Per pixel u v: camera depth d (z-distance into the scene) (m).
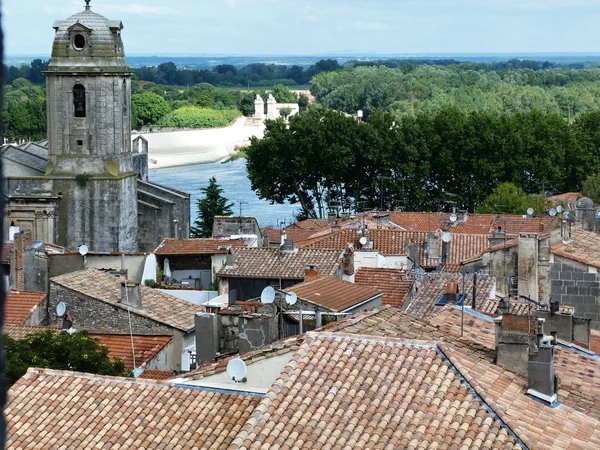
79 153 126.81
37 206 125.06
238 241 93.12
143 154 149.75
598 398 34.44
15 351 46.00
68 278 65.75
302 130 169.12
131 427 29.77
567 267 64.88
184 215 134.12
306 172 170.50
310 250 71.06
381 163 169.12
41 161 129.88
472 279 60.69
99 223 126.56
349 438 25.52
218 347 42.66
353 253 73.75
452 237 86.88
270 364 30.36
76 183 126.06
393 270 69.06
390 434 25.56
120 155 128.25
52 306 64.50
